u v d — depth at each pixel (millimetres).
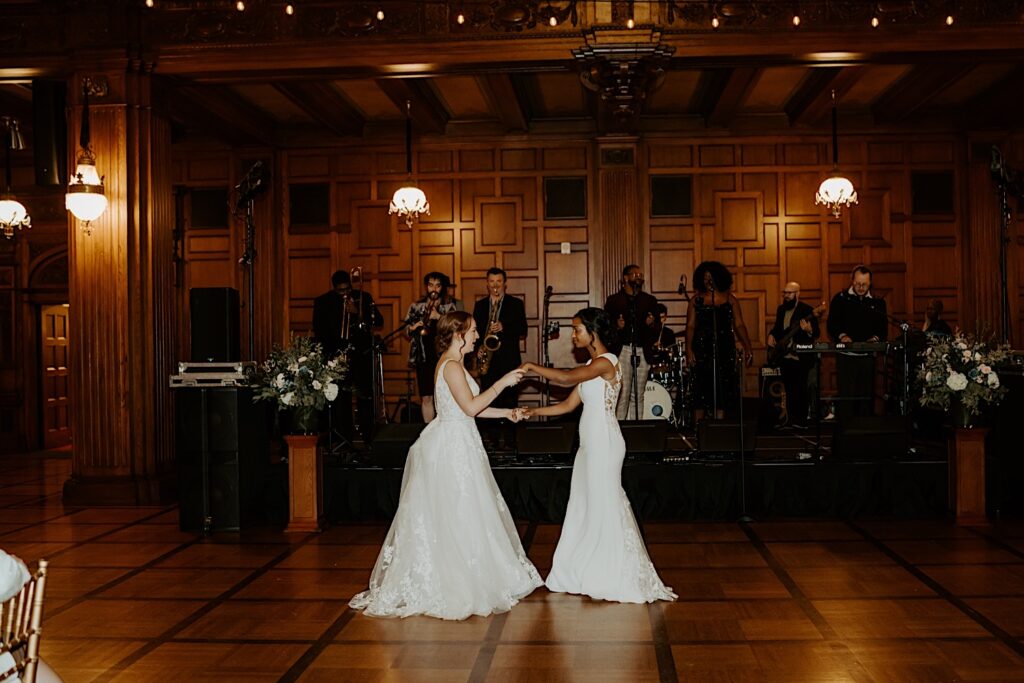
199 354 7051
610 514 5012
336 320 9508
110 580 5531
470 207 11742
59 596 5180
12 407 12922
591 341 5113
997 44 7641
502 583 4906
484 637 4363
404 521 4895
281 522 7328
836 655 4039
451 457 4891
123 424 8039
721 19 7742
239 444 6973
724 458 7477
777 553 6023
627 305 8766
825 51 7758
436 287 8523
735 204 11602
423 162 11805
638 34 7668
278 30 7977
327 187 11875
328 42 7945
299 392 6871
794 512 7262
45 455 12438
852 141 11578
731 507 7219
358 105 10961
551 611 4781
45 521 7340
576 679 3789
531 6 7812
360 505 7344
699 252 11586
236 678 3867
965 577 5328
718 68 8195
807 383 10859
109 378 8055
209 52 8000
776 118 11562
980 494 6879
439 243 11789
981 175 11344
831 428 10258
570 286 11625
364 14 7926
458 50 7891
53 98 8352
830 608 4750
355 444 9336
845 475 7219
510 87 9469
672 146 11617
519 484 7324
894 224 11539
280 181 11914
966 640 4215
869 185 11562
